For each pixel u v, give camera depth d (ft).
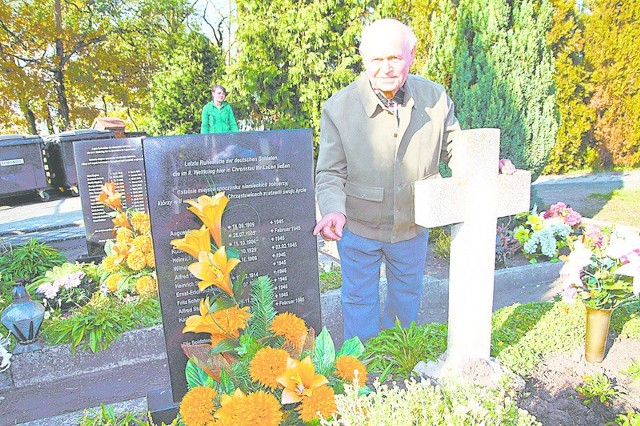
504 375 6.91
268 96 32.63
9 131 60.39
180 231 7.44
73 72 55.57
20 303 10.24
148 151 7.15
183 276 7.54
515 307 9.71
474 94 17.92
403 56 7.05
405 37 7.08
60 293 12.26
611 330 8.99
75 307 12.12
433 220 6.61
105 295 12.37
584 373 7.59
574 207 26.21
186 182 7.38
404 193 8.20
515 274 14.69
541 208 21.11
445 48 19.43
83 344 10.63
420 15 39.17
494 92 17.74
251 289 7.14
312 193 8.18
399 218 8.31
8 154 36.47
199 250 5.79
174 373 7.72
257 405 4.95
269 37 31.68
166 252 7.42
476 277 6.95
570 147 38.63
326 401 5.02
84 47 58.13
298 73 31.35
